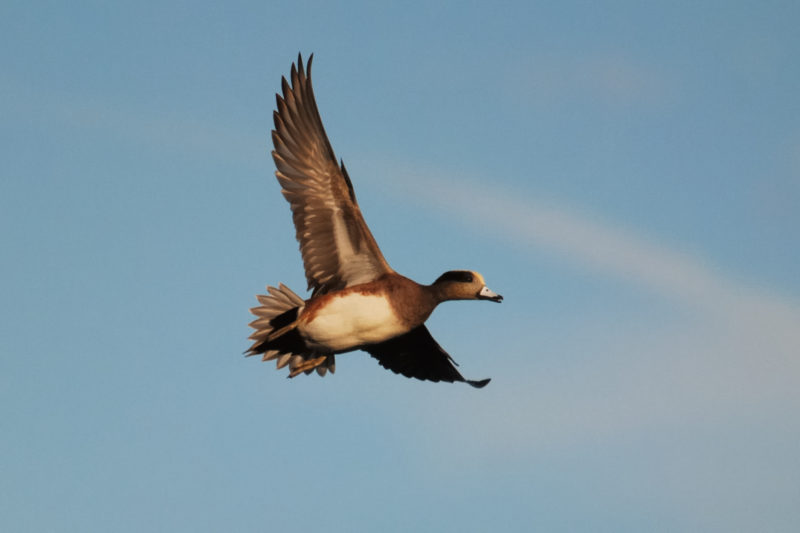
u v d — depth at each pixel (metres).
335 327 13.82
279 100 13.54
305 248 13.94
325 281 13.99
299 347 14.30
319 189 13.73
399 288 13.88
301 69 13.41
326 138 13.33
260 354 14.45
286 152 13.71
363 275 14.02
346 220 13.79
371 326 13.87
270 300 14.30
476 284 14.72
